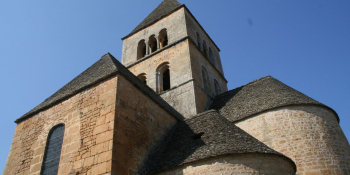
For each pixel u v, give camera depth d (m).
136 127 13.53
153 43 28.64
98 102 13.49
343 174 13.88
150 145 14.01
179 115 19.19
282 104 16.00
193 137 13.75
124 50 29.23
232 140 12.04
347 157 14.88
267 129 15.68
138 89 15.00
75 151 12.59
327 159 14.12
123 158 11.84
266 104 16.80
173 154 12.94
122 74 14.05
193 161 11.26
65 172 12.24
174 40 25.41
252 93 19.78
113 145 11.60
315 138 14.80
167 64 24.41
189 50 23.55
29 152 14.45
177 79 22.47
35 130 15.14
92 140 12.36
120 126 12.49
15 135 15.91
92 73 16.73
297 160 14.23
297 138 14.83
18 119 16.38
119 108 12.91
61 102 15.14
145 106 14.98
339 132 15.82
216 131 13.22
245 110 17.59
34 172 13.38
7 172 14.50
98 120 12.81
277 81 20.16
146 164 13.02
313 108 15.98
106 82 13.97
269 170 10.98
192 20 28.28
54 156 13.31
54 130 14.45
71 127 13.62
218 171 10.74
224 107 20.08
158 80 24.00
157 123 15.39
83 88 14.64
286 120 15.54
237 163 10.86
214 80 26.86
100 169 11.25
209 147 11.85
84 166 11.83
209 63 27.05
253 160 11.03
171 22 27.20
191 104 20.16
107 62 16.97
